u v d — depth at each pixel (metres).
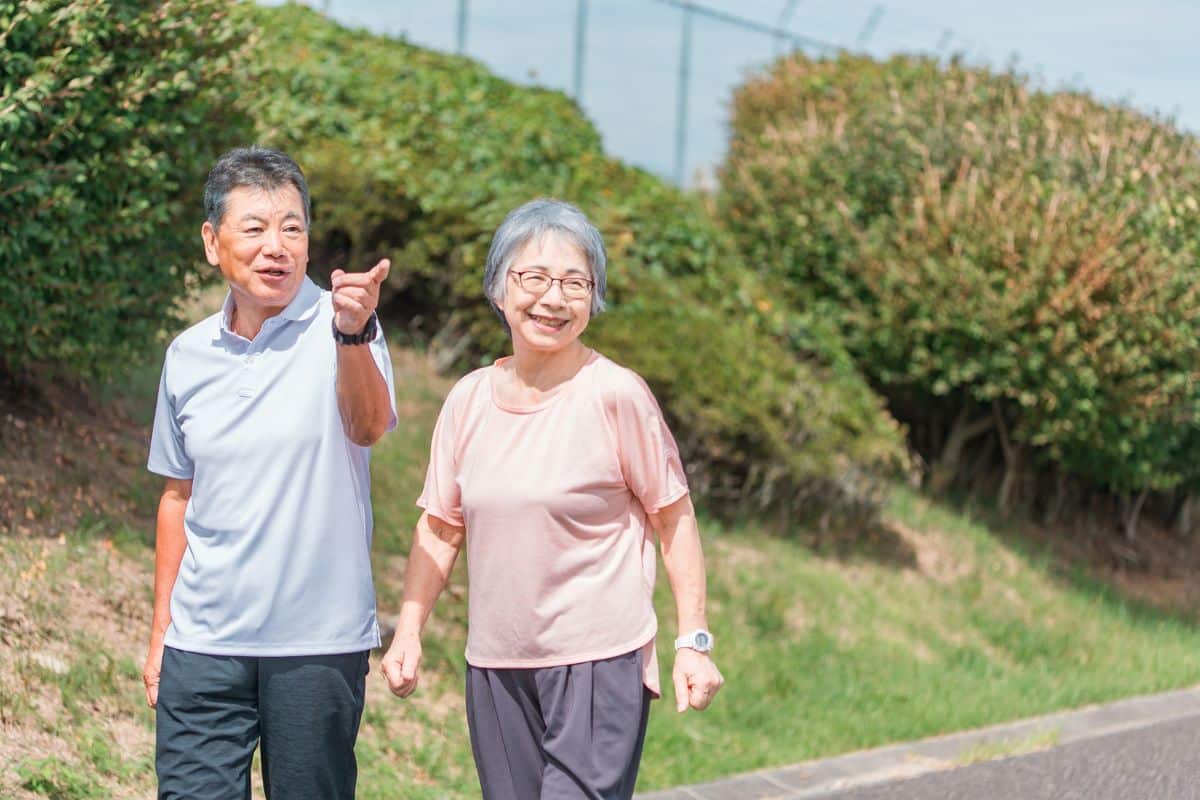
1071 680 8.12
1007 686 7.85
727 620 7.74
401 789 4.93
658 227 10.16
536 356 3.28
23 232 5.33
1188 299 9.42
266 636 3.09
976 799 5.61
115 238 5.65
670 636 7.21
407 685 3.30
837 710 6.98
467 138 10.10
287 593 3.09
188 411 3.18
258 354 3.16
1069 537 11.16
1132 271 9.34
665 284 9.38
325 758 3.15
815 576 8.61
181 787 3.10
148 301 5.98
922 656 8.20
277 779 3.15
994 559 9.91
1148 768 6.12
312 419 3.12
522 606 3.18
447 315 9.26
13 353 5.87
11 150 5.30
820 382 9.49
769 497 8.82
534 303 3.19
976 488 11.02
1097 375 9.46
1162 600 10.61
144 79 5.62
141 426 6.97
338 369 3.05
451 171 9.48
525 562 3.17
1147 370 9.63
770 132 11.59
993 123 10.92
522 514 3.17
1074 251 9.39
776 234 10.91
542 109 11.68
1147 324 9.33
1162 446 10.21
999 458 11.24
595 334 8.52
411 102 10.14
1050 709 7.51
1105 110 11.30
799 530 9.11
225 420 3.12
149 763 4.47
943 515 10.27
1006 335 9.63
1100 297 9.49
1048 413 9.86
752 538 8.78
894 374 10.32
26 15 5.21
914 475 10.25
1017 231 9.60
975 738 6.78
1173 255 9.64
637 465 3.21
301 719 3.10
